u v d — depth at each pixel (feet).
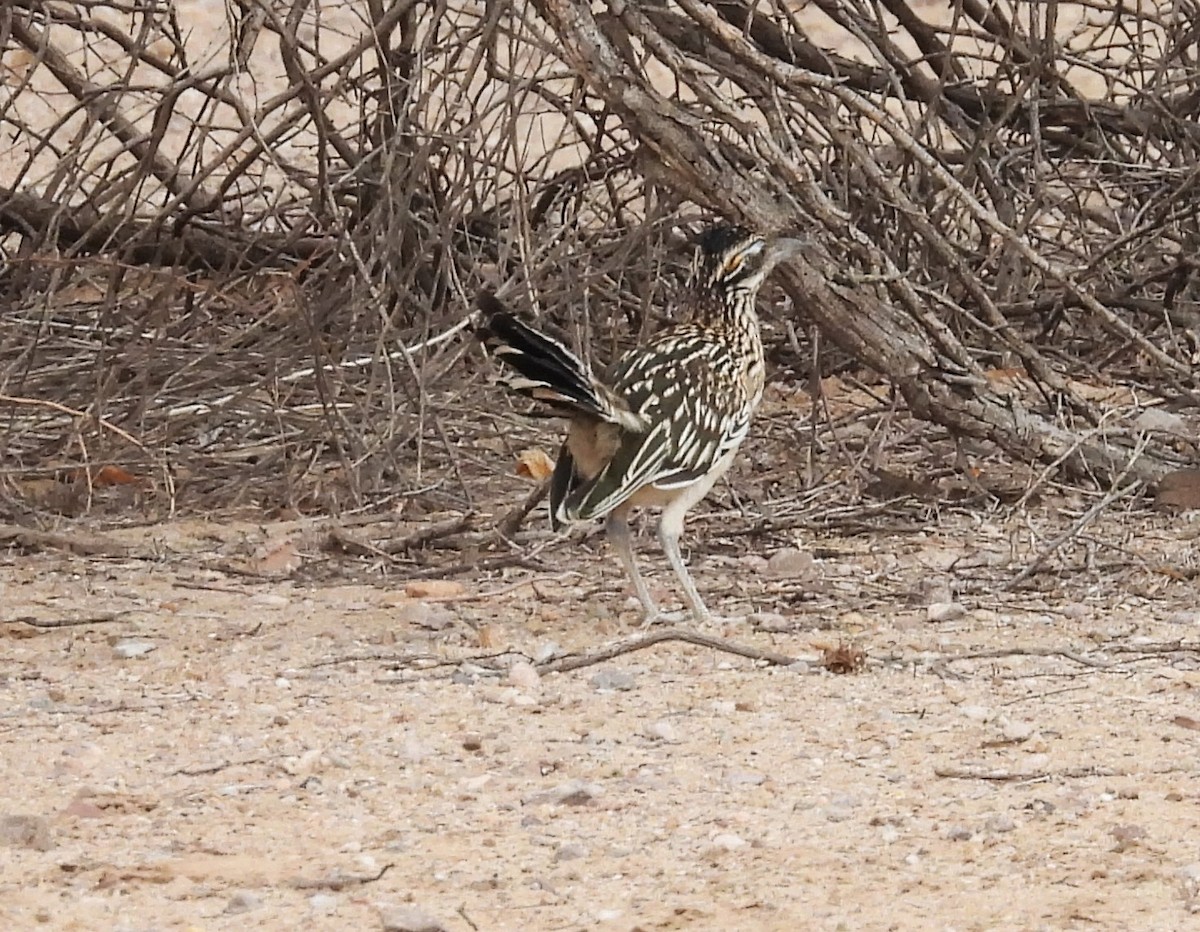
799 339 63.10
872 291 51.24
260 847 28.55
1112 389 59.72
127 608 42.96
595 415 40.60
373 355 53.01
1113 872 27.55
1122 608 43.06
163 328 52.47
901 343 50.24
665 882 27.30
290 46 50.78
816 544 49.26
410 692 36.68
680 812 30.17
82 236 55.93
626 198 64.18
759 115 67.41
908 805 30.48
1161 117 62.23
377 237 53.26
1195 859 28.02
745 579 46.09
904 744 33.47
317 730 34.19
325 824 29.60
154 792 30.91
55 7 64.03
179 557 47.39
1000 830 29.35
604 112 55.26
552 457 55.01
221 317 55.62
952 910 26.23
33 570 46.16
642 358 42.73
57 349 56.65
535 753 33.01
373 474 52.65
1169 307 62.08
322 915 25.93
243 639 40.47
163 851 28.32
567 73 57.16
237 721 34.71
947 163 63.77
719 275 44.47
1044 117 64.34
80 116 83.20
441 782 31.53
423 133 51.24
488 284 56.39
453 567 46.62
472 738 33.50
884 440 54.13
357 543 47.98
